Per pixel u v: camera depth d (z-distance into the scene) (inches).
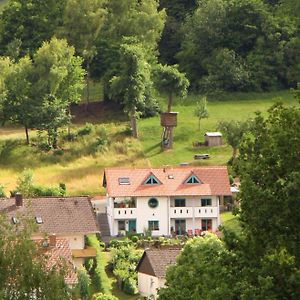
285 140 4628.4
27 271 5265.8
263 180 4662.9
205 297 4990.2
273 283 4394.7
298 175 4527.6
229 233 4778.5
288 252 4458.7
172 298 5772.6
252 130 4872.0
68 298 5329.7
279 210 4564.5
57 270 5634.8
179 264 6520.7
